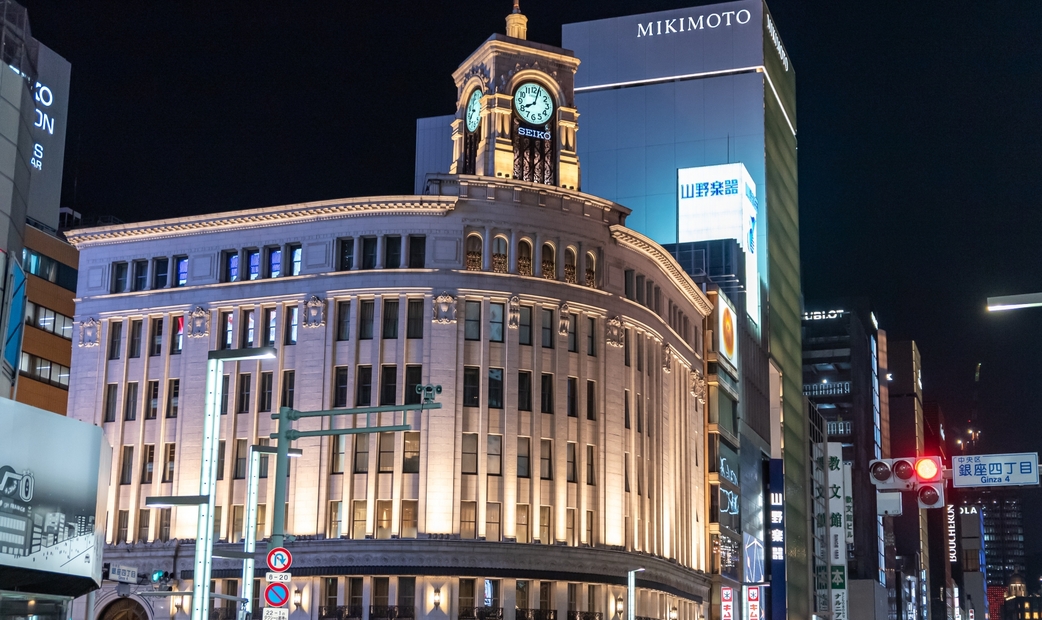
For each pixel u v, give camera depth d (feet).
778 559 418.92
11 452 107.65
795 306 536.01
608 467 285.43
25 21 148.56
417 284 273.54
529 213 284.00
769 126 507.30
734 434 389.60
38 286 318.86
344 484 264.93
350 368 271.08
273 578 143.02
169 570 272.51
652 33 512.22
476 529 264.31
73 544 118.21
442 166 504.02
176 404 284.61
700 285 378.94
